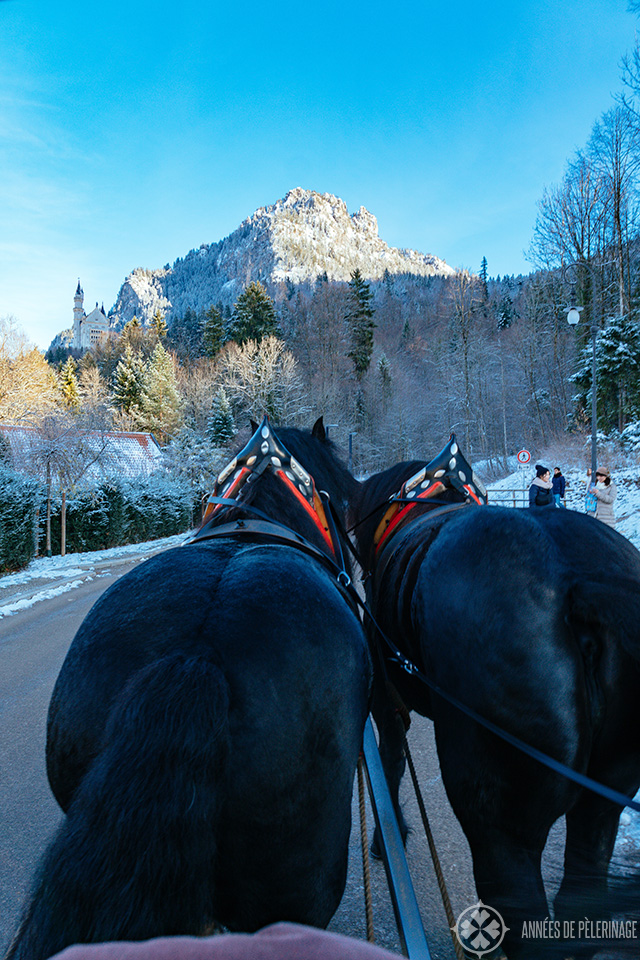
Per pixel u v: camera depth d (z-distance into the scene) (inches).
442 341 2974.9
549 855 112.2
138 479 1083.3
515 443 2191.2
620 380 1032.2
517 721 69.6
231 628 57.7
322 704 59.0
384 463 2416.3
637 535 500.7
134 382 2204.7
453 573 78.7
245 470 92.6
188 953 25.5
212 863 46.1
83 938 39.4
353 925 111.3
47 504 813.2
